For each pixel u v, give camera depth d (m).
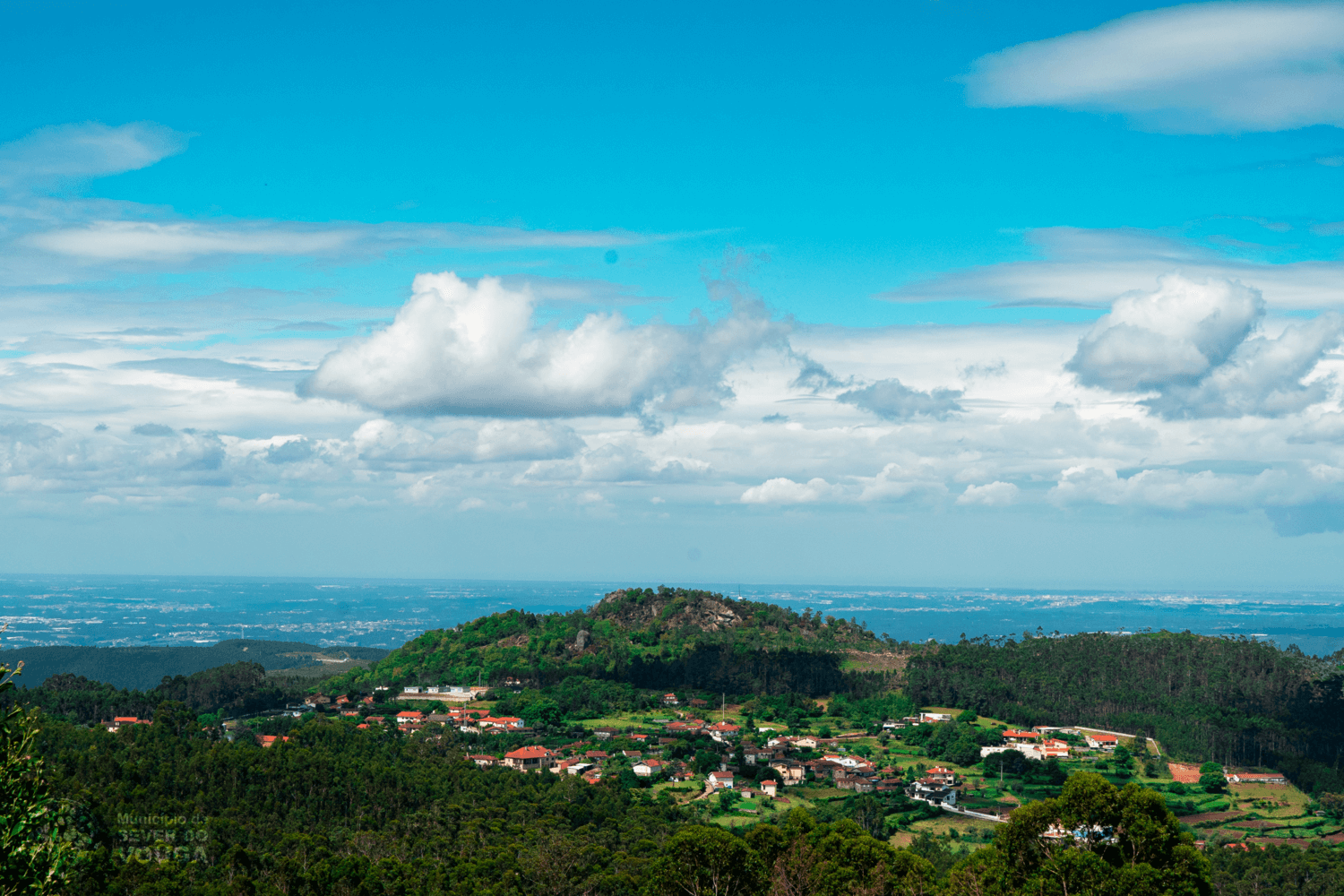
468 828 133.25
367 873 107.12
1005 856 85.31
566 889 110.56
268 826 128.12
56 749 147.12
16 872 39.22
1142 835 81.38
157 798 128.88
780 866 96.88
